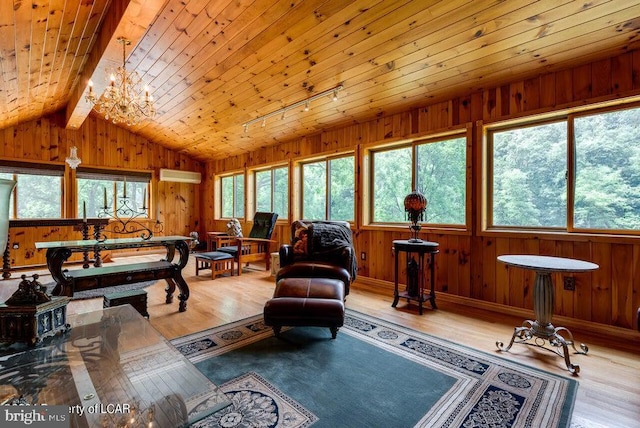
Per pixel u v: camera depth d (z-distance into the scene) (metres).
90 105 4.54
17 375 1.40
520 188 3.07
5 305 1.50
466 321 2.82
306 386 1.76
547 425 1.44
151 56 3.61
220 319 2.84
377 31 2.66
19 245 5.36
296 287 2.56
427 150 3.72
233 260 4.70
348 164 4.58
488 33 2.46
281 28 2.82
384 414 1.52
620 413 1.53
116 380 1.36
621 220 2.54
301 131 4.97
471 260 3.30
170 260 3.46
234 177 6.88
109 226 6.38
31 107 4.75
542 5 2.15
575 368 1.91
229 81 3.90
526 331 2.28
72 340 1.71
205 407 1.19
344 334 2.50
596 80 2.55
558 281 2.77
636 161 2.47
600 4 2.06
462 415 1.52
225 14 2.78
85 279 2.59
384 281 4.05
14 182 1.60
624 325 2.46
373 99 3.70
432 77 3.11
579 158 2.72
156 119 5.73
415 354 2.16
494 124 3.15
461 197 3.45
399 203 4.02
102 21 2.92
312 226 3.57
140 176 6.80
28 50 2.88
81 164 6.00
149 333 1.82
